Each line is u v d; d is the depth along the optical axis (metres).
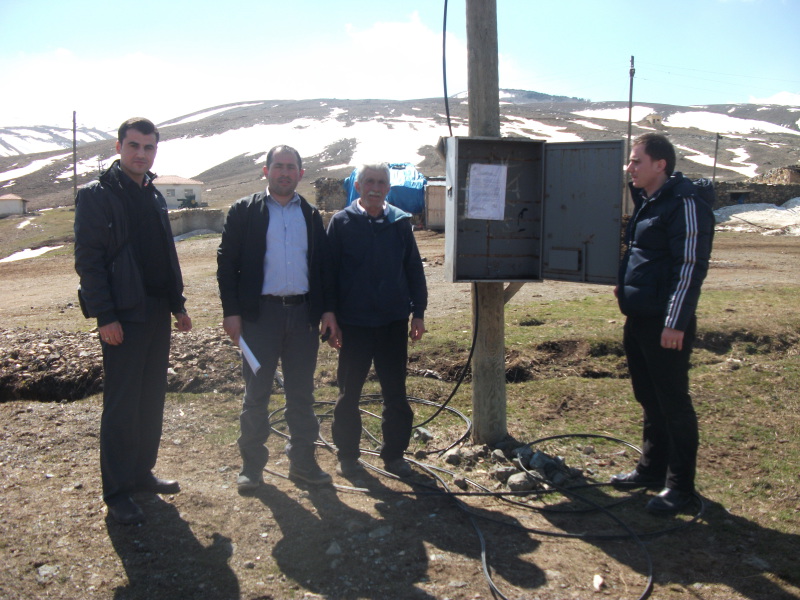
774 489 4.11
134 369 3.60
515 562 3.34
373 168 4.13
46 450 4.43
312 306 4.10
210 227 33.59
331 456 4.70
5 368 6.25
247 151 132.62
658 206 3.74
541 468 4.41
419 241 25.58
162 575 3.11
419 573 3.21
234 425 5.09
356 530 3.58
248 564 3.22
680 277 3.59
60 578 3.05
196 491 3.95
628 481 4.23
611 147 4.22
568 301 10.49
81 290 3.48
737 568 3.30
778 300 9.94
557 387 6.03
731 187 37.00
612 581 3.20
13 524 3.46
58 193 95.75
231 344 6.76
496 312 4.69
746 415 5.31
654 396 4.11
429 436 5.00
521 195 4.59
